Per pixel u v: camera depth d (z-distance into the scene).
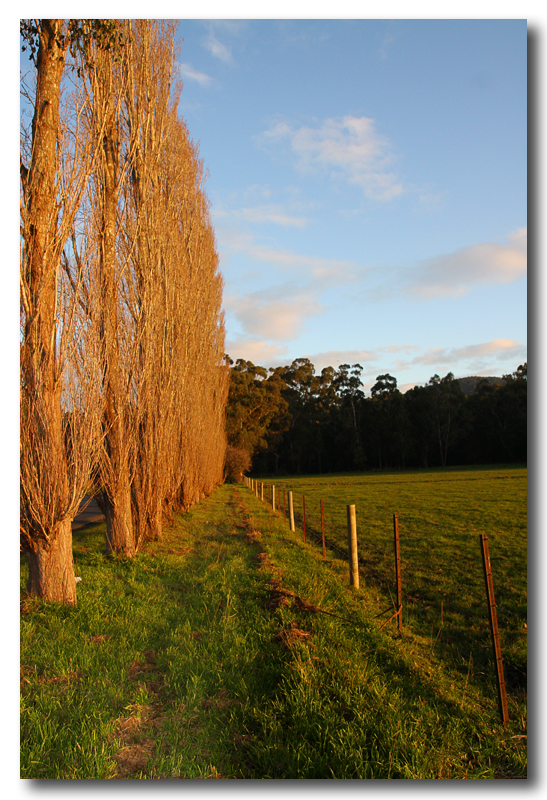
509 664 5.41
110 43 7.38
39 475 6.39
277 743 3.43
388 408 74.12
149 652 5.30
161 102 13.53
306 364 82.00
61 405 6.95
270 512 20.20
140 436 11.94
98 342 7.57
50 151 6.62
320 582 7.67
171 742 3.54
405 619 6.69
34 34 6.55
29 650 5.07
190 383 19.17
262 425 65.94
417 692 4.37
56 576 6.68
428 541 12.81
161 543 12.25
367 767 3.11
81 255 7.57
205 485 27.67
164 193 15.16
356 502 24.59
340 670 4.44
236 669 4.68
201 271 23.86
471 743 3.62
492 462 68.19
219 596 7.08
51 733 3.56
